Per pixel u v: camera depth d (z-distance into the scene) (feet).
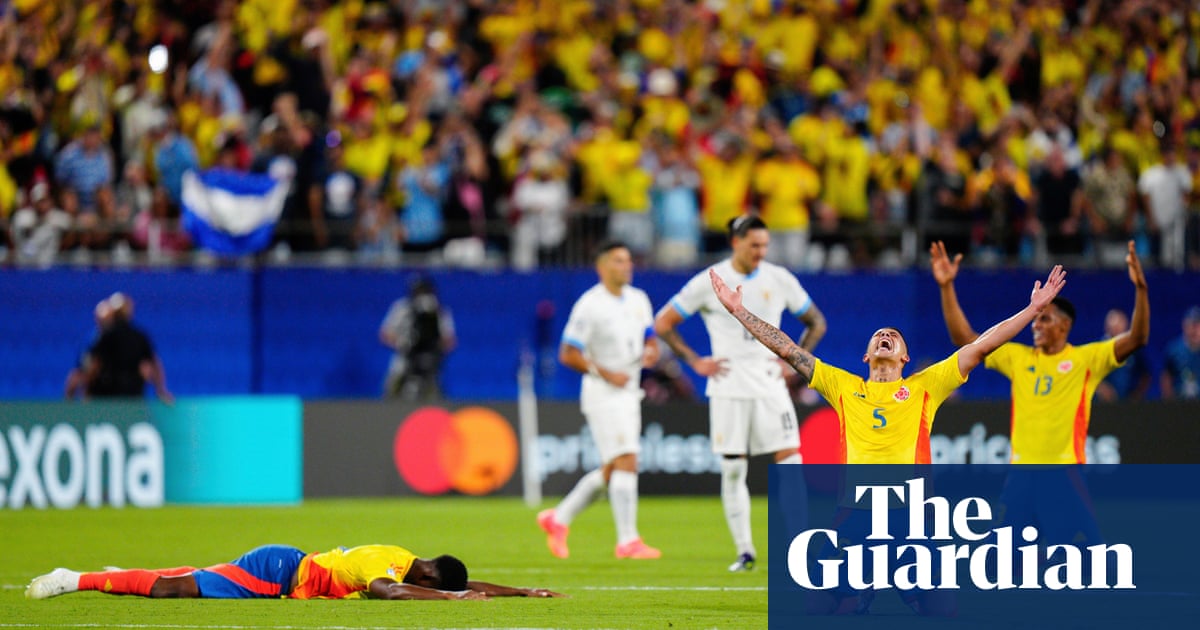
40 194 226.38
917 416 91.71
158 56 255.09
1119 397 230.07
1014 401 112.88
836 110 264.52
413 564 105.70
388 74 255.91
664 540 166.30
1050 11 283.79
